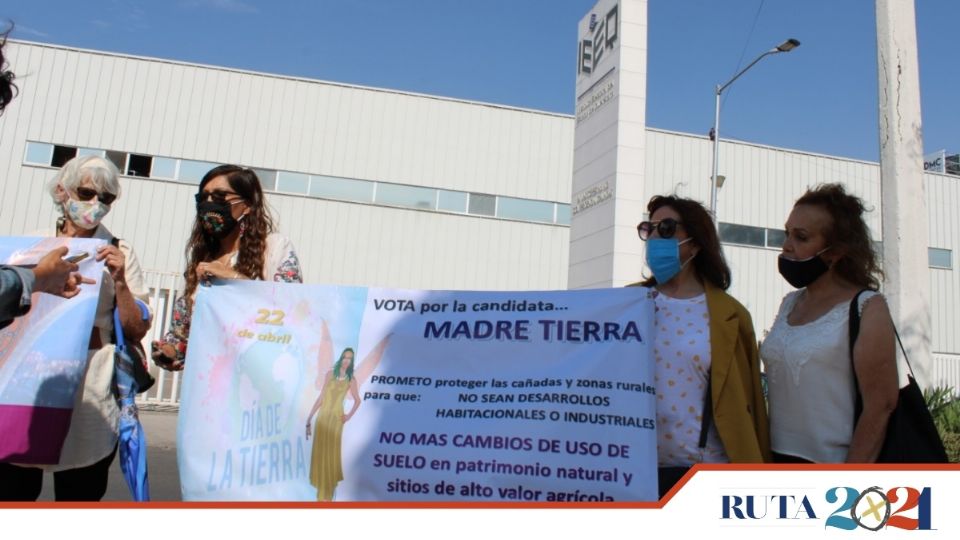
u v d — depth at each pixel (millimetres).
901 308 5793
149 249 19188
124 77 19672
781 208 23547
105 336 2877
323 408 2641
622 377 2438
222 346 2801
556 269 21703
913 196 5934
